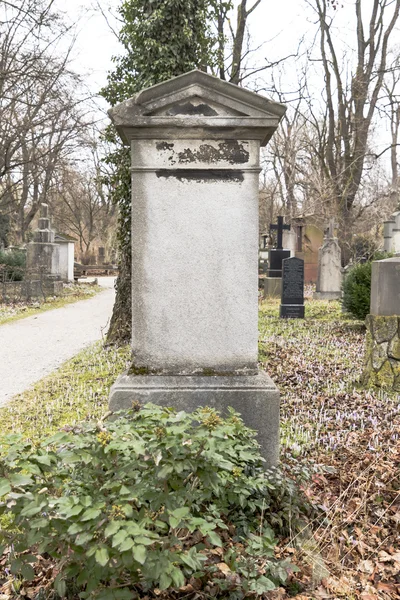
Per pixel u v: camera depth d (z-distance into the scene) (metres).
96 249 55.31
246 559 2.61
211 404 3.90
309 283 28.14
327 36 25.75
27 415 5.80
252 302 4.07
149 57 8.86
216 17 11.46
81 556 2.13
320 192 27.11
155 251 4.03
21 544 2.22
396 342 6.70
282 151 33.28
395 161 40.00
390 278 6.83
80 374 7.78
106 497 2.27
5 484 2.07
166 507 2.37
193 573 2.52
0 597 2.61
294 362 8.20
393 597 2.77
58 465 2.52
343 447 4.67
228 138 3.99
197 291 4.04
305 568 2.88
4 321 14.56
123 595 2.14
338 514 3.42
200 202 4.01
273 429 3.92
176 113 3.93
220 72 12.38
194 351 4.06
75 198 49.53
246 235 4.04
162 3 8.67
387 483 3.86
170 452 2.41
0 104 22.17
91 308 18.34
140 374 4.03
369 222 31.61
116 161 10.32
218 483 2.60
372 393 6.59
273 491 3.33
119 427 2.56
